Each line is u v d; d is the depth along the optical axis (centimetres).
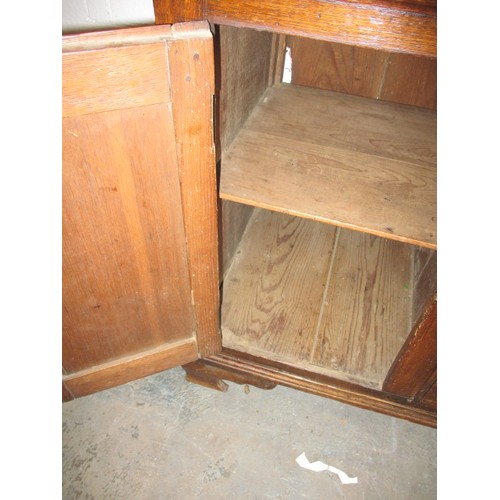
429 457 123
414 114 119
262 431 127
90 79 56
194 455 122
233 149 104
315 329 127
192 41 55
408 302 136
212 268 92
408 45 64
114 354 105
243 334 124
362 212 93
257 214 163
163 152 68
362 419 131
